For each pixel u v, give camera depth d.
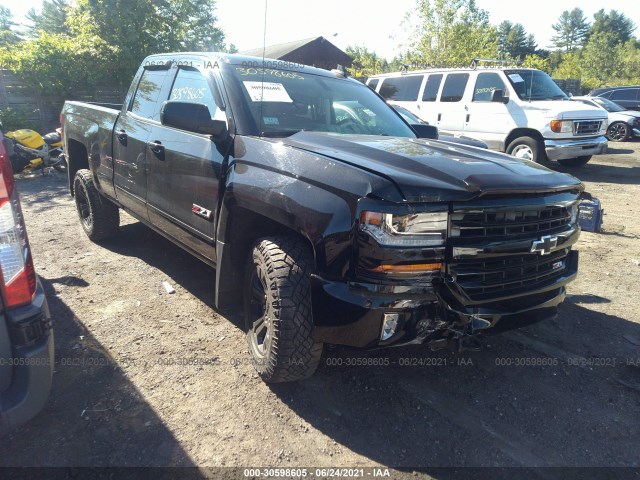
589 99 18.39
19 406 1.93
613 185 9.65
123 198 4.54
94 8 13.73
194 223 3.46
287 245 2.70
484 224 2.42
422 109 11.59
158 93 4.17
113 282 4.39
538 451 2.49
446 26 20.11
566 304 4.20
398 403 2.83
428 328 2.40
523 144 9.91
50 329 2.08
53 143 9.97
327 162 2.56
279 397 2.85
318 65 26.34
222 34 17.36
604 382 3.09
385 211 2.25
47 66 12.15
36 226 6.14
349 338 2.40
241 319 3.78
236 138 3.14
